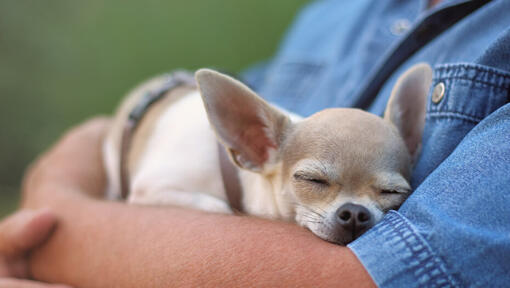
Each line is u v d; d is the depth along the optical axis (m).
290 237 0.90
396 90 0.98
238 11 2.04
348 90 1.05
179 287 0.90
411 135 0.98
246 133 0.99
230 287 0.88
